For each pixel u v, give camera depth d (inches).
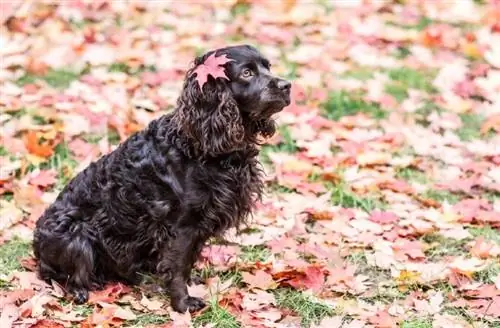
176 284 295.6
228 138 282.4
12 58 462.0
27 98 426.3
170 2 547.8
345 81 461.7
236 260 325.4
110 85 443.8
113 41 492.7
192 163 288.4
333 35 513.7
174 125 293.3
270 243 332.5
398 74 476.7
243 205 298.5
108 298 299.3
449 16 543.8
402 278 308.7
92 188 305.1
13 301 292.2
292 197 366.9
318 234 343.6
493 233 343.9
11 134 399.5
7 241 335.0
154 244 299.3
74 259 303.0
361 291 305.4
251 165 298.4
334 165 390.0
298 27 526.3
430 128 426.3
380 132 414.3
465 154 403.2
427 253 333.1
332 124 421.4
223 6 545.0
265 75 286.2
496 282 304.2
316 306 296.4
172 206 290.7
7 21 499.8
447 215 351.3
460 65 478.9
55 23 504.7
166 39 500.1
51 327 280.8
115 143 404.5
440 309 294.5
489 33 517.3
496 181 376.8
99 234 304.3
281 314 292.2
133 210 297.3
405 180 386.0
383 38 510.6
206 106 282.4
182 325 283.3
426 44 507.8
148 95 439.8
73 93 433.1
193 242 294.2
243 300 295.3
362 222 346.6
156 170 292.5
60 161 385.7
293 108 429.7
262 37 507.2
